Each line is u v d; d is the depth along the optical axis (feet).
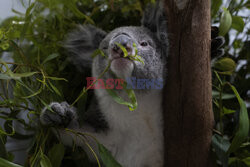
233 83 5.53
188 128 3.64
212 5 4.79
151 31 4.66
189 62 3.51
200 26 3.45
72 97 5.16
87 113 4.88
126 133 4.81
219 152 3.64
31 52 5.22
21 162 5.51
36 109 3.98
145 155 4.73
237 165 4.48
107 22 5.67
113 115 4.70
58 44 5.25
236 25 4.93
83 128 4.64
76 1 5.74
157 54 4.35
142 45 4.29
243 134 3.51
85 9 6.06
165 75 4.26
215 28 4.24
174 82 3.73
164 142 4.10
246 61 5.88
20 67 4.01
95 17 5.79
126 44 3.86
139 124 4.64
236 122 4.94
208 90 3.58
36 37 5.29
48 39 5.41
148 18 4.74
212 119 3.70
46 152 4.12
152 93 4.40
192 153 3.69
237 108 5.13
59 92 3.97
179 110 3.69
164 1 3.80
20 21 4.74
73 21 5.67
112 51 3.89
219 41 4.11
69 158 4.79
